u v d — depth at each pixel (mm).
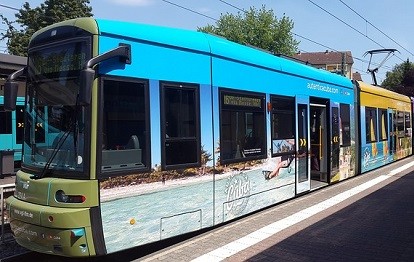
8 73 11570
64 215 5121
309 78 10633
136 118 5742
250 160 8039
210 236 7039
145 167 5820
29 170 5957
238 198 7672
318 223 7906
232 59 7574
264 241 6746
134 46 5770
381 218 8305
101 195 5301
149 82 5926
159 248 7051
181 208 6359
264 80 8594
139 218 5734
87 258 6590
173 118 6262
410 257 6008
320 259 5926
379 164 16703
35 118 6004
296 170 9828
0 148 16906
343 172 12922
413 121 24344
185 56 6520
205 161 6812
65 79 5598
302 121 10250
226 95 7367
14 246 6926
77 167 5332
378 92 16781
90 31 5426
